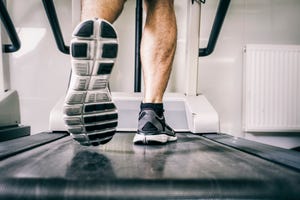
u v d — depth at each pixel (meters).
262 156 0.85
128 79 2.23
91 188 0.53
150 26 1.10
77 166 0.68
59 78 2.22
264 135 2.30
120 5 0.91
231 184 0.56
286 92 2.23
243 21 2.31
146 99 1.10
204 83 2.29
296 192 0.56
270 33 2.32
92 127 0.86
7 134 1.42
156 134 1.09
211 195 0.54
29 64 2.21
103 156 0.83
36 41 2.21
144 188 0.54
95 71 0.83
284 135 2.31
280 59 2.22
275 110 2.22
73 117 0.83
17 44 1.77
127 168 0.66
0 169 0.63
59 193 0.52
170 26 1.10
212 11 2.28
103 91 0.86
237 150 1.00
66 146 1.04
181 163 0.74
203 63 2.29
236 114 2.30
